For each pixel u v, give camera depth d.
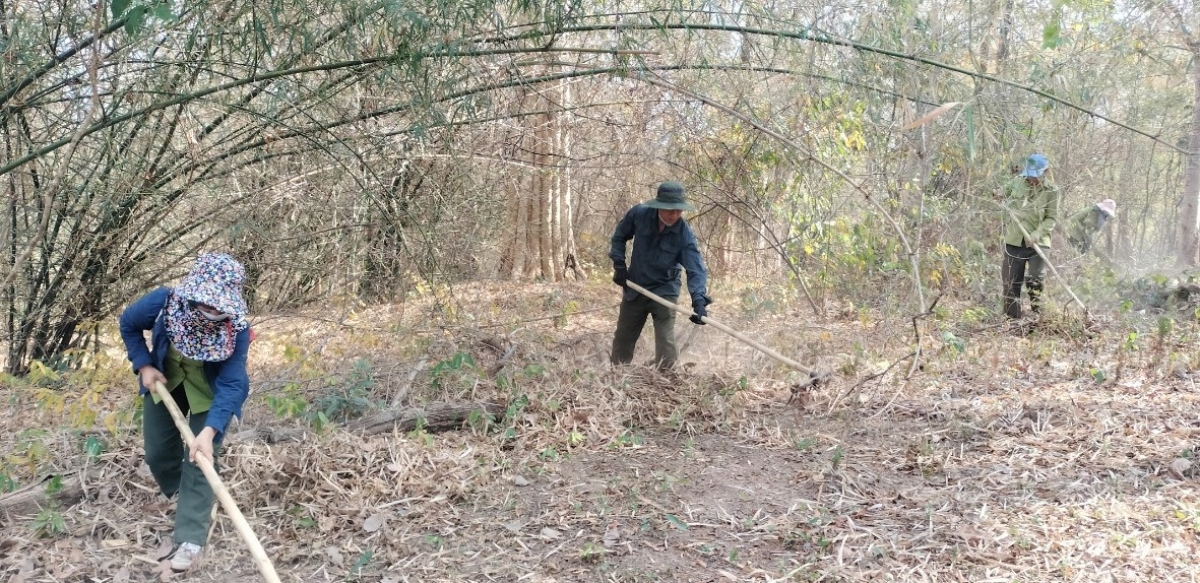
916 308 8.04
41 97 5.23
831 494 4.33
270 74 4.89
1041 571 3.52
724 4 5.41
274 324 7.57
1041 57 7.17
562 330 7.84
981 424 5.22
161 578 3.61
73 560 3.69
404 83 5.16
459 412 5.13
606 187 10.84
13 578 3.52
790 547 3.83
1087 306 8.23
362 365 5.44
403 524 4.05
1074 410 5.28
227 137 5.77
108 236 5.94
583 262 12.18
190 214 6.33
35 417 5.15
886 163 8.17
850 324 8.02
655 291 6.09
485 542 3.92
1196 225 11.06
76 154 5.64
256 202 6.34
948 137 7.67
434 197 7.74
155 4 4.19
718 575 3.61
